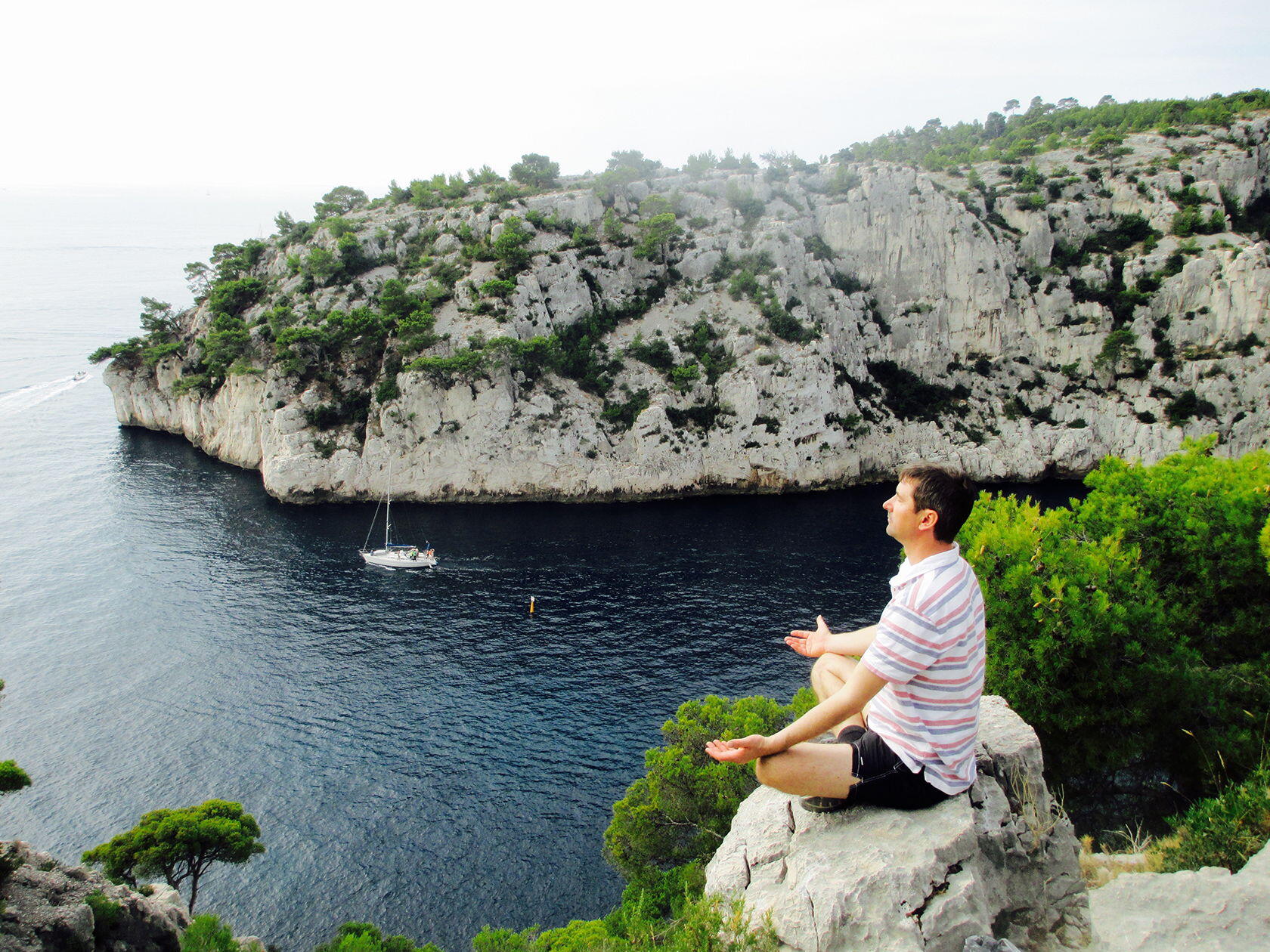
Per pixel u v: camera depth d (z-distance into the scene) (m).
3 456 121.31
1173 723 24.06
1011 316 124.25
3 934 23.14
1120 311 120.56
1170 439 113.94
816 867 6.86
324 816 50.69
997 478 118.88
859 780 6.95
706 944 7.30
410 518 102.31
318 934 42.91
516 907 44.56
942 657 6.64
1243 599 28.08
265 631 72.75
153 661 67.56
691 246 128.38
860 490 115.88
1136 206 124.75
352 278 122.94
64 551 88.62
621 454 112.12
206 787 53.12
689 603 77.38
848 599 77.62
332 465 105.75
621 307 124.50
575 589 80.75
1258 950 7.23
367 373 112.62
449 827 49.84
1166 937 7.53
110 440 132.00
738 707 36.16
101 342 195.62
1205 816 13.04
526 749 56.59
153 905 29.91
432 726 59.19
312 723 59.69
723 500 111.31
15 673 65.31
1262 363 111.44
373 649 69.81
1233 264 113.56
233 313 130.38
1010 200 127.12
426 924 43.56
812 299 124.94
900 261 128.50
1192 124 138.25
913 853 6.68
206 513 101.44
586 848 48.22
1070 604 24.02
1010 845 7.50
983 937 6.24
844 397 118.56
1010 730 8.56
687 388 115.38
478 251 119.81
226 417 122.62
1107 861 13.22
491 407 107.69
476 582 82.69
